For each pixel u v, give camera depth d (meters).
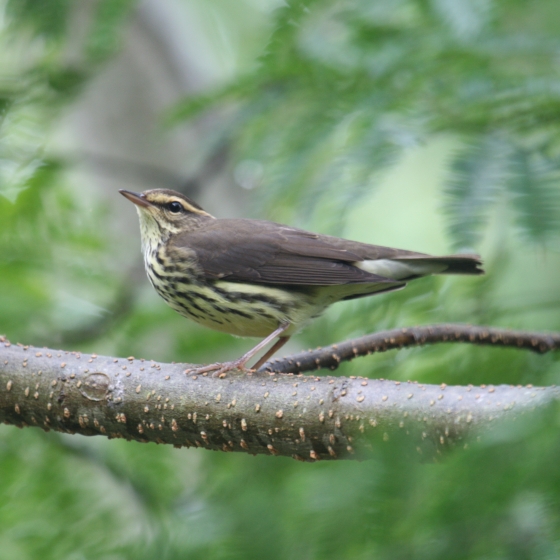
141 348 14.00
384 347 9.40
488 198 8.55
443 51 10.91
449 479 4.66
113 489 11.83
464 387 6.81
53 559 10.43
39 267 14.50
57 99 13.61
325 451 7.20
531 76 10.48
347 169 9.92
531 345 9.28
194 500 10.27
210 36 21.05
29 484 11.55
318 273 10.37
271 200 10.94
